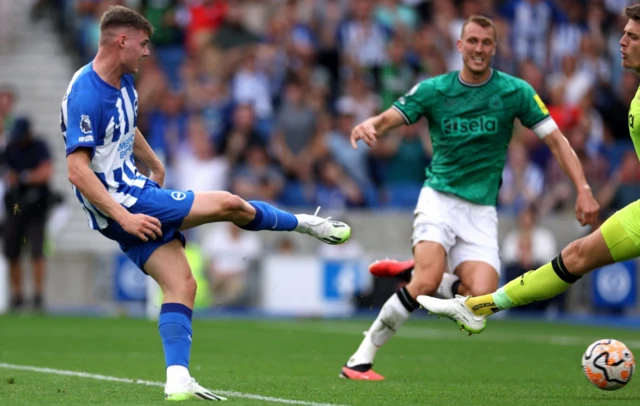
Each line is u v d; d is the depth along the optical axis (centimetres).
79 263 5862
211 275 5781
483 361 3362
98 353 3484
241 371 2925
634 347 4006
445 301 2275
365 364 2727
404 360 3384
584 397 2288
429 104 2719
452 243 2716
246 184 6178
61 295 5856
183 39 7394
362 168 6556
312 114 6556
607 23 7750
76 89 1980
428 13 7525
